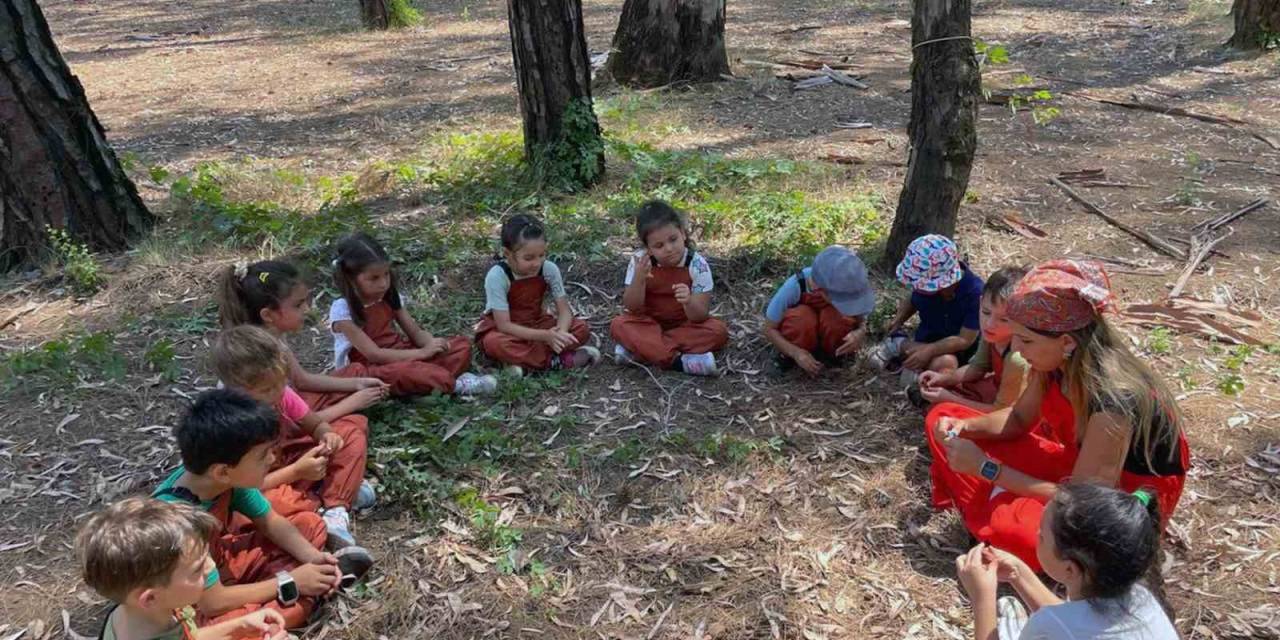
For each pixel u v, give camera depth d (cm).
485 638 323
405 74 1229
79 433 439
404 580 347
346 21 1703
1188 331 511
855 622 327
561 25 684
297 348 516
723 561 357
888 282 555
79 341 509
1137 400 306
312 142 912
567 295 568
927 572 350
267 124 993
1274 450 411
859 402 455
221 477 303
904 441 426
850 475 405
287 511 348
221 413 300
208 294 569
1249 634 317
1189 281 576
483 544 365
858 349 482
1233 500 383
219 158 864
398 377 440
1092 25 1395
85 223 618
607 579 349
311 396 420
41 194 600
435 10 1772
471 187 720
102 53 1474
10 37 577
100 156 623
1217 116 916
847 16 1548
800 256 586
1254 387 459
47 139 597
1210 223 657
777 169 744
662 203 475
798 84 1075
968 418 380
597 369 492
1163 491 323
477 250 613
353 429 387
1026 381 373
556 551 364
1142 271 591
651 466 412
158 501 271
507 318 475
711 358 480
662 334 488
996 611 293
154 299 564
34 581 350
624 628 326
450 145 858
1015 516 332
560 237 622
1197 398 450
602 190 710
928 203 534
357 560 343
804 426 439
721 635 322
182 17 1847
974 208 690
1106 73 1113
